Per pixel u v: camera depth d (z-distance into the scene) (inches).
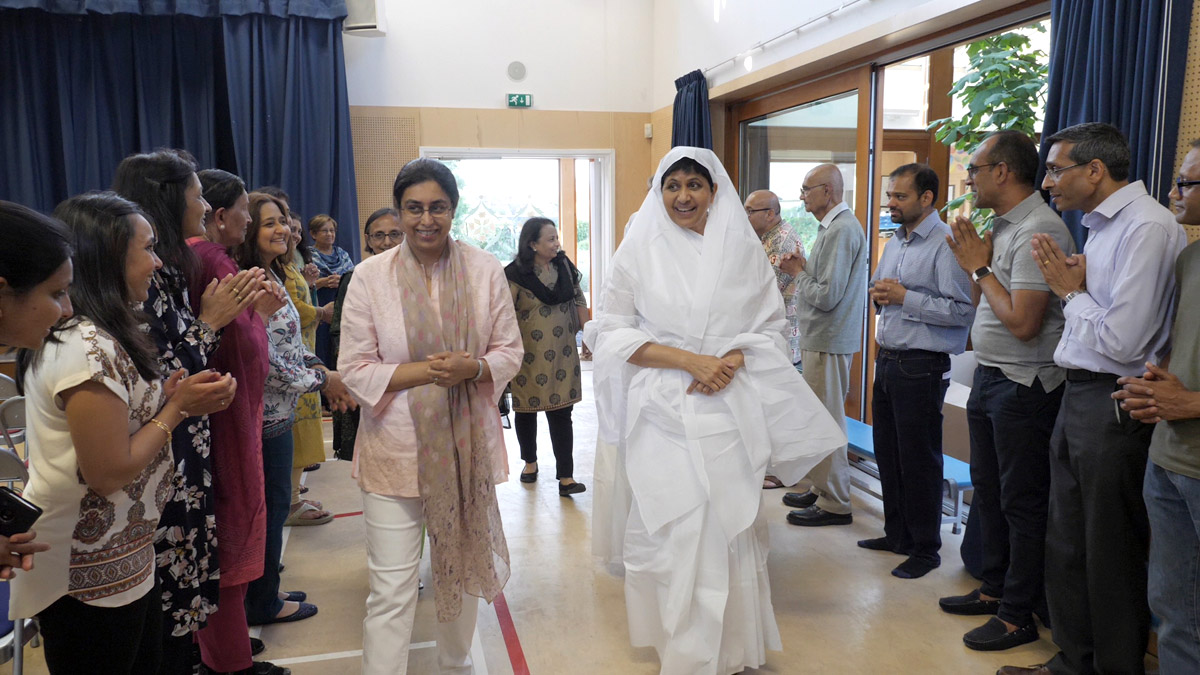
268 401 100.3
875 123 173.0
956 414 157.9
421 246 81.3
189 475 70.3
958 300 113.3
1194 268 72.5
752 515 87.9
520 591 117.4
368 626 81.6
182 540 69.7
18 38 207.5
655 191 95.1
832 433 92.4
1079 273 84.3
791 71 184.9
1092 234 84.2
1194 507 69.6
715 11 218.2
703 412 89.5
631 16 257.8
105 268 57.4
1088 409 83.5
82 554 55.5
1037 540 97.4
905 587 116.5
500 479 87.0
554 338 155.0
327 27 223.1
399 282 81.8
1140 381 70.5
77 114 213.3
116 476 54.2
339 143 227.5
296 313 106.7
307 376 102.3
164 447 60.9
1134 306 77.1
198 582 71.7
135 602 58.6
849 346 138.3
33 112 211.5
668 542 89.7
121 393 54.4
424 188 79.0
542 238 151.8
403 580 81.4
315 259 195.0
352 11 224.1
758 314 94.2
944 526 140.0
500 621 108.4
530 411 157.5
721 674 89.7
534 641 103.0
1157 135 92.9
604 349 94.6
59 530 54.4
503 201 361.1
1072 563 87.7
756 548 92.3
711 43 221.3
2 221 46.8
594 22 254.8
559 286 154.4
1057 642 90.7
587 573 123.5
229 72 216.4
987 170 95.4
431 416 80.1
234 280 73.4
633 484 91.0
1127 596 83.3
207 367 71.9
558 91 253.8
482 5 245.0
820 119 191.5
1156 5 92.0
